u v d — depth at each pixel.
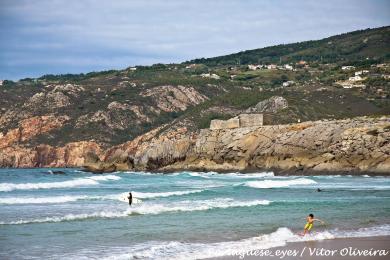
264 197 54.25
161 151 127.31
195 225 33.94
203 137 122.75
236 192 60.78
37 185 67.06
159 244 27.20
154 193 56.91
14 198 47.72
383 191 62.06
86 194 55.97
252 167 111.00
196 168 119.38
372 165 96.88
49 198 47.97
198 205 45.09
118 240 28.30
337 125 105.75
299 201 49.41
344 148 100.62
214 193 59.41
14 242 27.25
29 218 35.34
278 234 30.06
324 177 94.25
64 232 30.56
